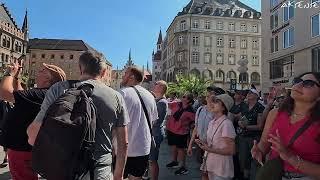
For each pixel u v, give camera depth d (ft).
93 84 10.07
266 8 139.54
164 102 24.75
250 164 22.53
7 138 14.78
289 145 9.59
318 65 101.65
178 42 270.05
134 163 16.57
